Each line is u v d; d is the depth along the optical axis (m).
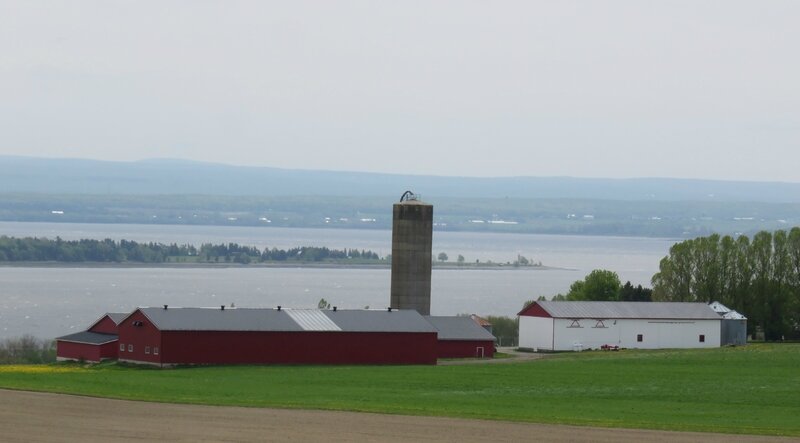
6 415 147.50
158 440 129.12
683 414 161.62
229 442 128.38
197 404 160.75
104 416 147.50
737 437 138.12
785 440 136.75
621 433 139.38
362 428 139.88
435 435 135.75
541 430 140.75
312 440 130.62
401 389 197.00
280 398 174.00
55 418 145.38
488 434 137.12
